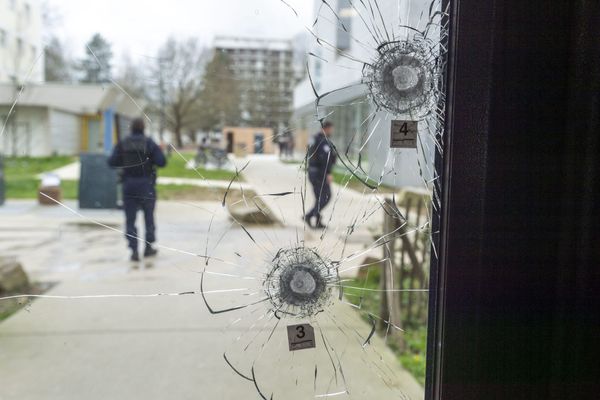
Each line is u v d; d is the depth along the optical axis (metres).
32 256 3.64
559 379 0.84
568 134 0.82
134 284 2.76
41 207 5.48
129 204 3.77
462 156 0.81
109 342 2.06
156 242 3.20
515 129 0.81
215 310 1.41
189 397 1.62
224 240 1.46
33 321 2.35
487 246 0.82
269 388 1.18
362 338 1.31
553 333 0.84
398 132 1.01
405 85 1.00
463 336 0.83
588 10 0.81
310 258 1.22
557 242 0.83
